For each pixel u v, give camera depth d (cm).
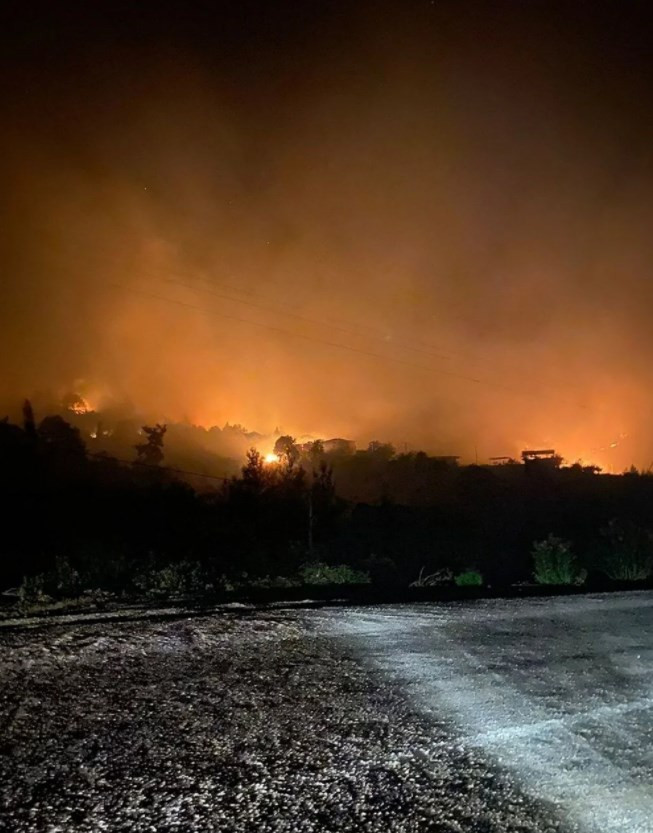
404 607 1296
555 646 988
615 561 2269
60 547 2334
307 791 514
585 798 522
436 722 665
